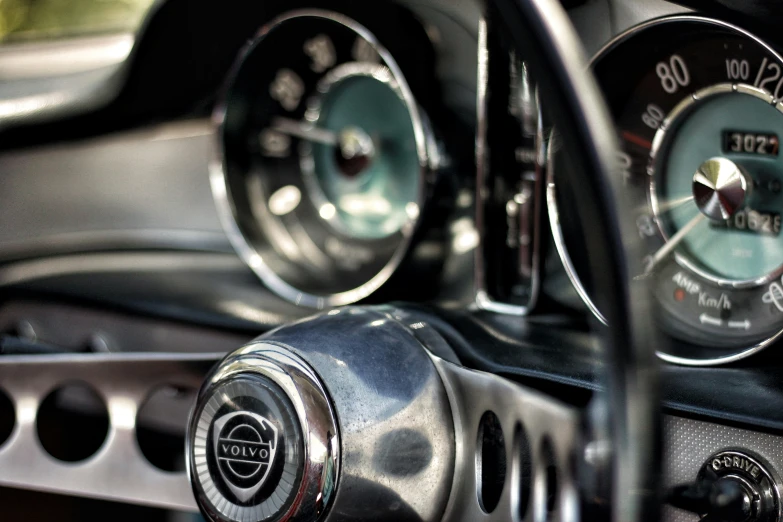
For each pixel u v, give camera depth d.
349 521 1.13
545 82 0.82
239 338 1.64
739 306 1.26
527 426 1.09
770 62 1.21
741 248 1.27
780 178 1.24
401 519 1.16
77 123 1.84
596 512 1.00
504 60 1.38
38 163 1.88
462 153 1.53
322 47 1.69
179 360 1.39
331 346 1.15
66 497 1.87
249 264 1.75
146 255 1.90
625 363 0.81
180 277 1.82
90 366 1.43
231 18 1.70
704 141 1.29
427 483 1.16
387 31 1.51
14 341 1.63
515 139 1.40
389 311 1.26
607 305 0.82
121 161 1.88
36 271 1.87
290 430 1.10
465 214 1.54
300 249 1.77
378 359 1.16
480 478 1.17
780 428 1.05
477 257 1.41
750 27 1.17
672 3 1.21
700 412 1.10
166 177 1.88
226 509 1.13
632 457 0.81
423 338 1.22
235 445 1.13
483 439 1.17
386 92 1.65
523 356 1.22
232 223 1.76
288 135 1.76
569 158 0.82
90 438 1.84
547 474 1.07
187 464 1.16
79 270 1.86
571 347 1.25
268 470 1.10
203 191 1.87
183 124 1.85
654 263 1.33
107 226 1.90
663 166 1.32
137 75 1.75
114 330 1.78
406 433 1.14
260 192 1.78
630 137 1.33
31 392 1.46
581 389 1.14
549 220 1.32
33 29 1.94
